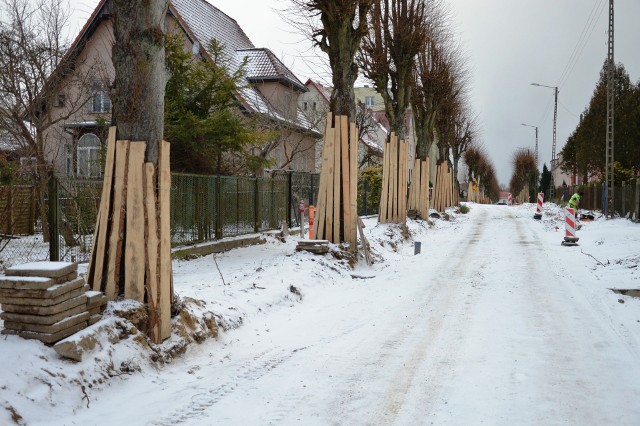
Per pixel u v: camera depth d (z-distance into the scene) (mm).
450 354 6434
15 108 16641
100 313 5770
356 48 13961
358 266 13195
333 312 8828
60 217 10758
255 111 23641
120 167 6250
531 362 6074
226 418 4609
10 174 15125
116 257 6207
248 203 17156
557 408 4785
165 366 5848
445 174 39469
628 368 5820
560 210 38094
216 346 6703
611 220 23984
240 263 13031
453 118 39062
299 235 19859
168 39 16031
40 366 4750
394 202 19594
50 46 17484
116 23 6336
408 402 4969
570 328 7500
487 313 8516
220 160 17453
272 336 7375
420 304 9281
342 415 4684
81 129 22234
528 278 11555
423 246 18703
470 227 27219
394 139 19703
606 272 11969
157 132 6406
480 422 4520
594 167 36375
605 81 34844
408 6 21828
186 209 13664
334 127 13648
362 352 6578
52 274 5137
